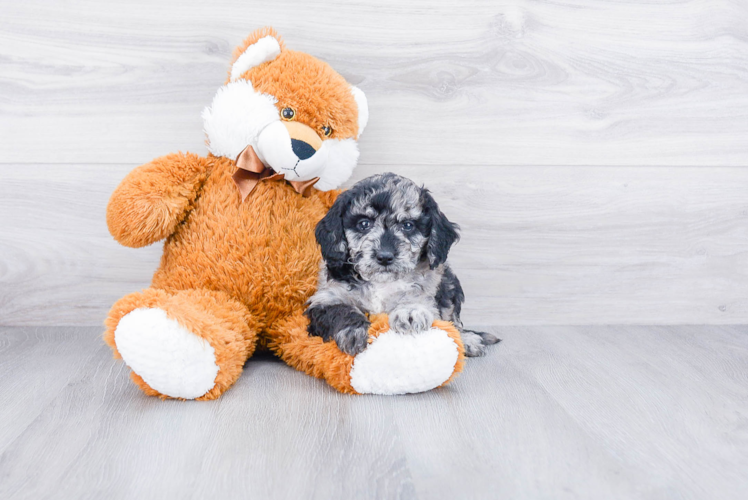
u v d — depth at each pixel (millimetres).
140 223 1661
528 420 1408
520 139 2188
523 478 1134
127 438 1271
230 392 1550
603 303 2299
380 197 1669
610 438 1318
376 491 1078
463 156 2184
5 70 2035
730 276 2311
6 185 2088
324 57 2102
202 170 1779
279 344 1767
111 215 1676
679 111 2211
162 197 1676
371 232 1654
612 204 2240
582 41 2152
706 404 1527
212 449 1226
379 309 1723
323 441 1273
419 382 1523
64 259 2141
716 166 2244
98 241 2141
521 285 2264
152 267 2170
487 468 1170
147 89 2080
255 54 1728
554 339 2104
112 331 1426
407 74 2129
